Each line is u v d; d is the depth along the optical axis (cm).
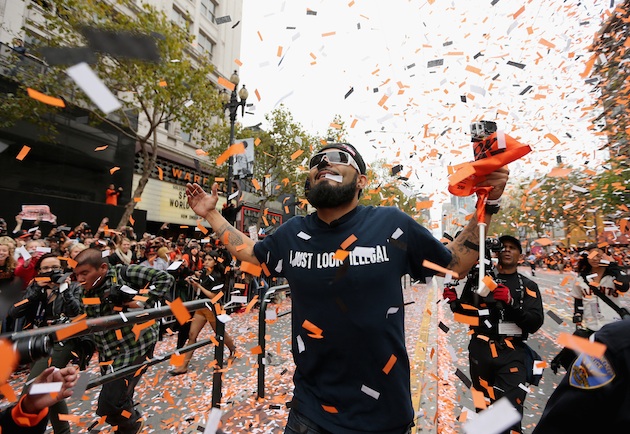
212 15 1955
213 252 704
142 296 262
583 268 385
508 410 82
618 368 80
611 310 353
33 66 878
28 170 995
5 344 106
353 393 134
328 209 153
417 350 489
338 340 136
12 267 376
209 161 1580
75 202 1088
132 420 252
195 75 943
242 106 1055
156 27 797
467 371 436
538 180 391
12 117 893
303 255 151
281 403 338
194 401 350
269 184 1453
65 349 253
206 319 454
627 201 548
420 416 292
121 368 235
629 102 470
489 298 265
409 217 152
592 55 411
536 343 595
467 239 146
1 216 905
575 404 83
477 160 138
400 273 144
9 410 108
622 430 76
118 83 803
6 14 940
